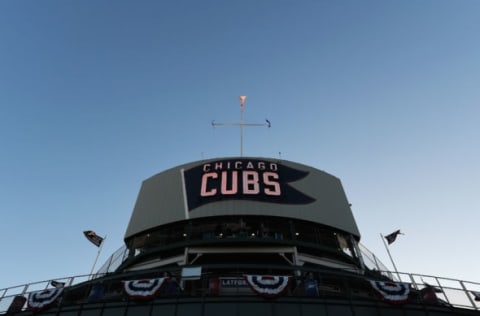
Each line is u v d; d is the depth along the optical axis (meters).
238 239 35.41
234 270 34.75
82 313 23.28
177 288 24.39
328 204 41.81
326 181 44.88
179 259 35.31
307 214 39.22
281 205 39.16
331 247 38.12
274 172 42.56
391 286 24.48
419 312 23.66
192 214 38.59
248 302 22.58
